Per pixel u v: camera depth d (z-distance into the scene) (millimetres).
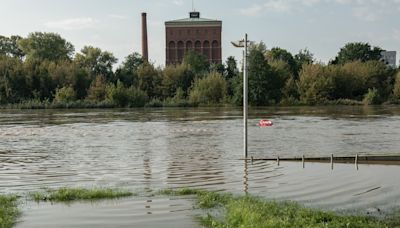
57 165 26078
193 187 19422
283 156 28141
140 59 162375
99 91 123312
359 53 154000
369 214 14867
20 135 44844
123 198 17125
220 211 15211
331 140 38125
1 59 134375
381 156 26203
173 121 62500
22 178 22094
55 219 14500
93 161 27484
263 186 19375
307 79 122500
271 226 12523
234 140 38656
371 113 77938
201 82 125562
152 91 137125
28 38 158500
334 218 13680
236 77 121375
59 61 141125
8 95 122375
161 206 15930
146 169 24297
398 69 136750
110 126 55062
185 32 180750
